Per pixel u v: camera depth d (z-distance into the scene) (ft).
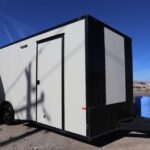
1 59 28.48
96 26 18.02
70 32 18.56
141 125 18.35
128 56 21.91
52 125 20.10
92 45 17.49
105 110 18.45
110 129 18.81
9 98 26.58
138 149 17.70
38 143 19.07
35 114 22.39
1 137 20.92
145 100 21.54
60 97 19.30
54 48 20.17
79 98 17.51
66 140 19.84
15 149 17.58
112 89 19.44
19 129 23.94
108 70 19.08
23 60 24.48
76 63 17.89
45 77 21.17
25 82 24.03
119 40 20.71
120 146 18.40
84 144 18.83
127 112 21.25
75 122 17.79
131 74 22.27
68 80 18.54
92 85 17.29
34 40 22.89
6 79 27.35
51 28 20.59
